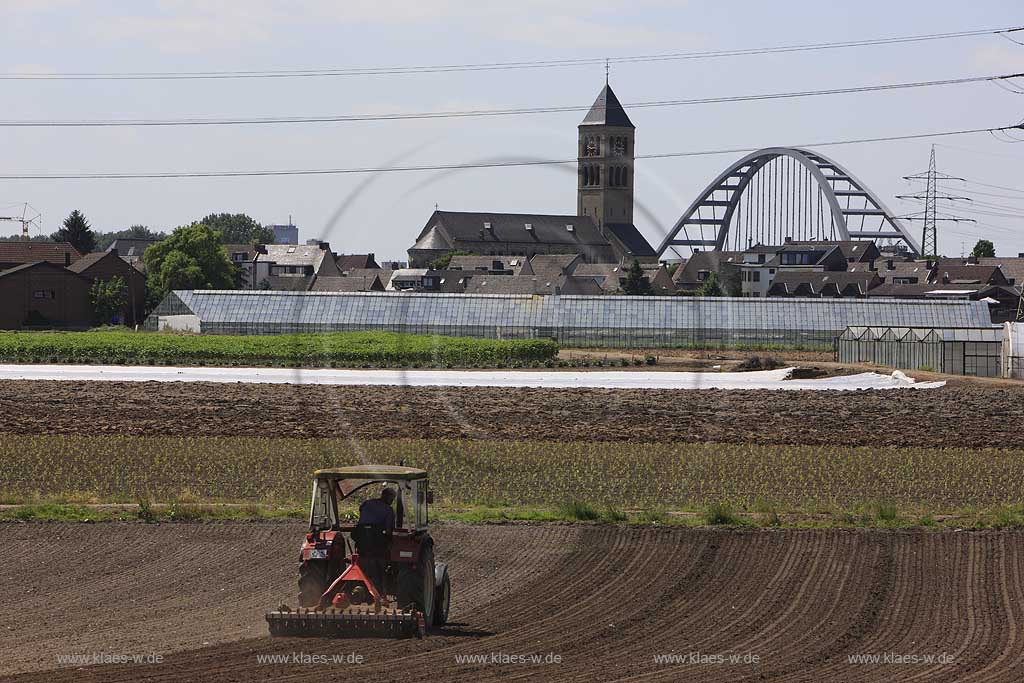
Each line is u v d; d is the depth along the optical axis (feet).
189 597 308.60
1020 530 395.75
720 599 307.58
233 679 228.63
